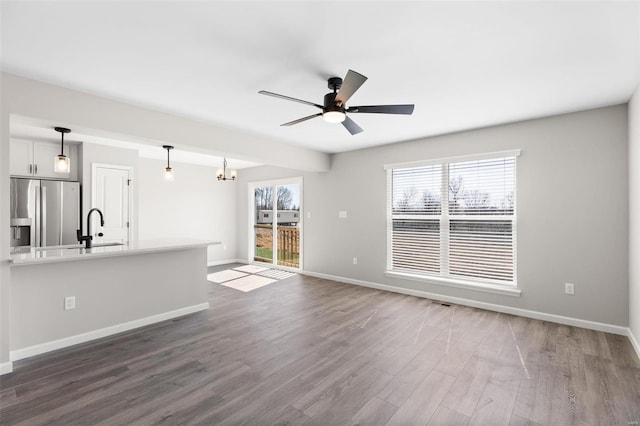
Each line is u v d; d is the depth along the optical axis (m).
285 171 6.70
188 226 6.93
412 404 2.09
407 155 4.81
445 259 4.49
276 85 2.76
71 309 3.02
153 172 6.39
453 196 4.42
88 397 2.15
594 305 3.39
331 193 5.83
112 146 5.01
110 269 3.28
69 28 1.91
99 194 4.88
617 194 3.27
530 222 3.77
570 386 2.29
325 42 2.07
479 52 2.20
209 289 5.13
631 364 2.62
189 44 2.09
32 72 2.51
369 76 2.57
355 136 4.52
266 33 1.97
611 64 2.37
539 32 1.95
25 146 4.46
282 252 7.08
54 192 4.51
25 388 2.26
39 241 4.40
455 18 1.81
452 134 4.34
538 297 3.73
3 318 2.48
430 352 2.85
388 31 1.94
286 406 2.06
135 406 2.05
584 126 3.43
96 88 2.82
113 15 1.78
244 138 4.35
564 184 3.55
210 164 7.09
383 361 2.67
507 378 2.41
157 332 3.33
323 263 5.98
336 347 2.95
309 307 4.18
